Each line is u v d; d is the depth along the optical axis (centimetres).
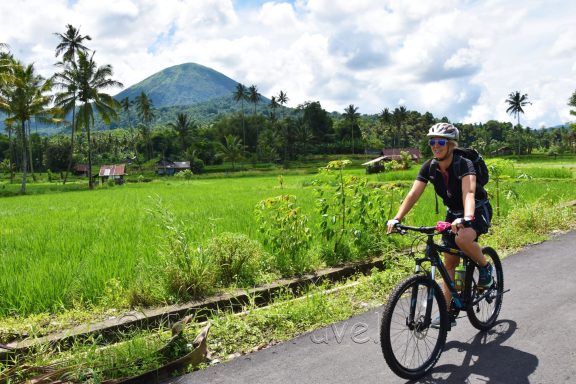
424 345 384
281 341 449
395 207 849
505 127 17662
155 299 523
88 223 1102
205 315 499
